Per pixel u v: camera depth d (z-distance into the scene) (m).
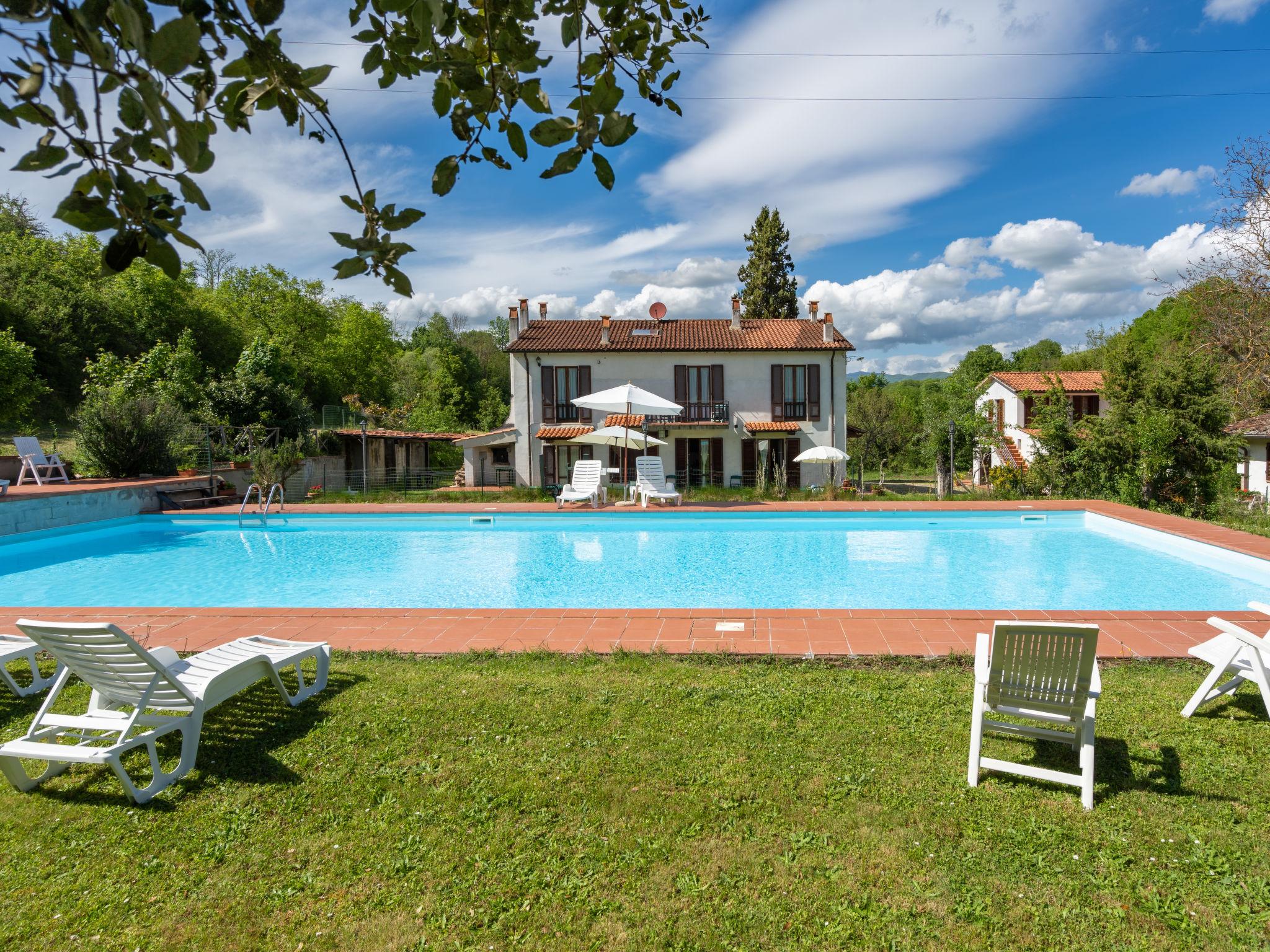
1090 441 17.61
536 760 3.82
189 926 2.66
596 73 1.81
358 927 2.64
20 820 3.34
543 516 16.11
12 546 13.32
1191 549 11.30
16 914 2.72
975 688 3.65
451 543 13.94
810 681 4.98
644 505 16.61
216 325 38.22
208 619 6.84
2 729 4.39
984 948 2.49
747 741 4.01
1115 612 6.62
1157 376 17.59
